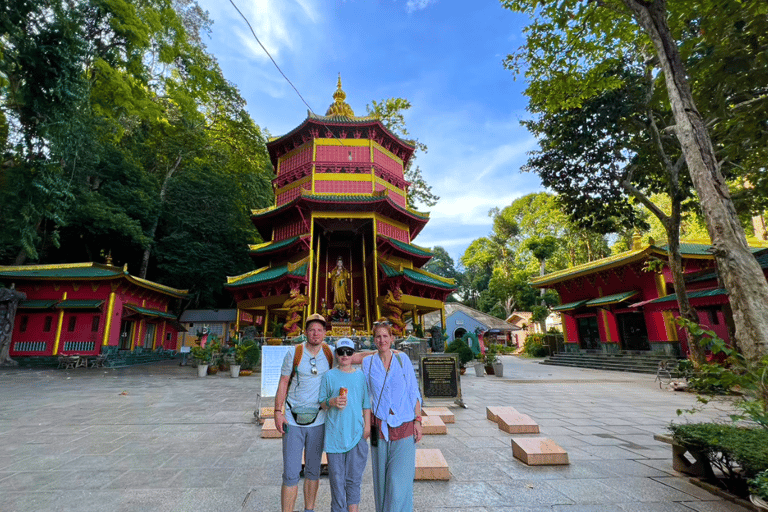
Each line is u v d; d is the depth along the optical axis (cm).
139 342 3048
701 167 704
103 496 425
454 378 1032
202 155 4056
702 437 445
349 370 368
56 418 848
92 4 1962
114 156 3181
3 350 2369
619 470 507
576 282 3164
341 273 2503
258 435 700
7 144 1560
